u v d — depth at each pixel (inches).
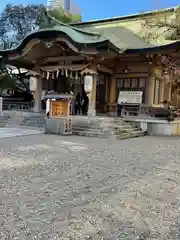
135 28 797.9
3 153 301.3
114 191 183.3
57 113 513.0
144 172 239.3
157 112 603.5
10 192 173.0
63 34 581.9
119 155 315.0
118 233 123.7
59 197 167.2
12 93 989.8
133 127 590.2
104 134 486.9
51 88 798.5
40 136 465.1
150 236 122.3
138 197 173.6
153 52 595.2
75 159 283.0
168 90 780.0
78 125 541.6
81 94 743.7
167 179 219.1
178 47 559.2
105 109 744.3
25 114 660.7
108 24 868.6
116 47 574.9
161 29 677.3
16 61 713.6
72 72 702.5
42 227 126.1
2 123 633.0
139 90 698.8
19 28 1058.7
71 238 117.0
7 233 119.0
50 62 704.4
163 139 501.4
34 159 276.1
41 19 676.1
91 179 210.1
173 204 163.5
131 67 706.8
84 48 568.7
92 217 139.7
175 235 124.2
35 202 157.2
